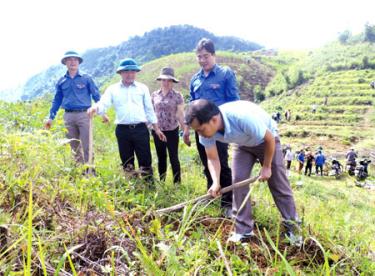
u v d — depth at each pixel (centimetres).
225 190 317
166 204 363
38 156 299
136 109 450
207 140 326
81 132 514
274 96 7550
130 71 447
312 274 252
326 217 413
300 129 4341
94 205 288
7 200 247
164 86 505
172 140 504
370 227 416
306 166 1712
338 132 4103
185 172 598
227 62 9325
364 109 5259
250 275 243
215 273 216
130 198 330
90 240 231
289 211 334
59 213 251
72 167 334
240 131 296
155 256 225
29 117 628
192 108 283
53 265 207
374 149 3400
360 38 8788
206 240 264
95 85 529
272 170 329
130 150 464
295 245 309
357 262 288
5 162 277
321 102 5925
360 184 1504
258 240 327
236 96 416
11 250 198
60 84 514
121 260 224
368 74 6588
